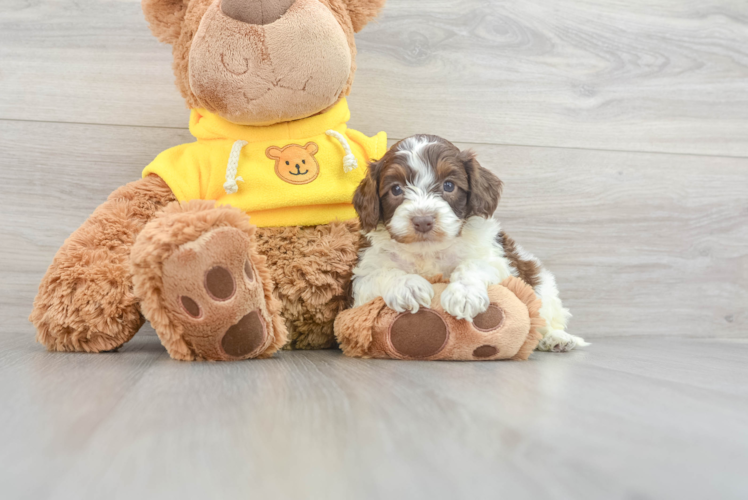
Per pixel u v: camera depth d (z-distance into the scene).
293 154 2.15
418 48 2.75
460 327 1.78
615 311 2.91
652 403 1.13
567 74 2.87
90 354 1.84
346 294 2.08
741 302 2.97
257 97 1.99
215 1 1.96
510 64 2.82
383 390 1.21
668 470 0.72
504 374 1.49
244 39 1.91
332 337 2.16
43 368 1.51
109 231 1.98
